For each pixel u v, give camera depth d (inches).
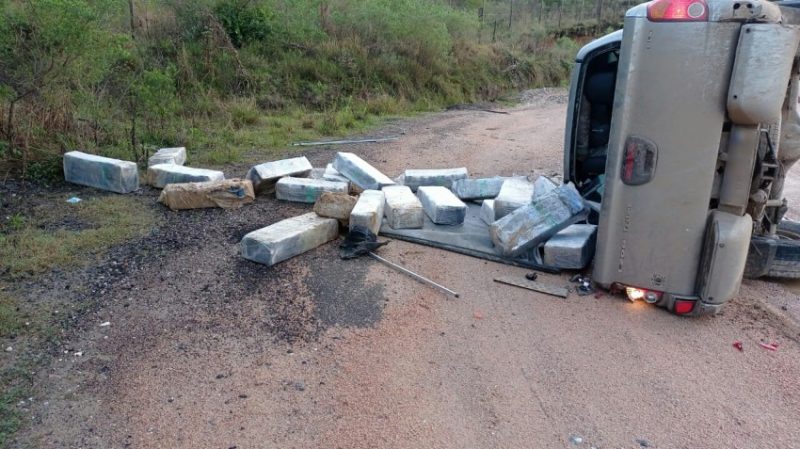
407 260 206.2
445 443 122.0
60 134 299.1
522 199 230.2
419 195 255.8
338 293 180.5
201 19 530.0
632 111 162.6
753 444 125.0
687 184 162.1
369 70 620.7
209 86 479.2
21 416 123.2
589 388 141.5
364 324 164.7
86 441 118.0
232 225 230.2
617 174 169.3
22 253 192.2
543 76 908.0
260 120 452.1
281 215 243.3
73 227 220.4
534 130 527.8
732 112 153.5
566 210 200.7
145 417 125.0
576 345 159.0
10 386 131.7
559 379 144.3
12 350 143.9
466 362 149.7
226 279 185.3
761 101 148.5
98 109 349.4
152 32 513.0
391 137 450.6
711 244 163.3
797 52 174.9
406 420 128.0
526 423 128.9
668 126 159.3
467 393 137.9
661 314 176.1
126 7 502.6
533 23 1151.0
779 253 203.5
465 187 266.1
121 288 177.2
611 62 228.2
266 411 128.5
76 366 140.0
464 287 189.2
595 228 209.5
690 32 151.5
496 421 129.1
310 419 126.8
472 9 1044.5
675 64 154.6
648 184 165.6
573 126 231.9
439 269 201.0
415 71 674.2
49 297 169.0
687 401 138.1
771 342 164.6
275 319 164.6
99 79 368.2
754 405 137.6
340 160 276.1
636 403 136.8
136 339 151.9
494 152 418.0
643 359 153.6
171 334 154.9
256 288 180.7
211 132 395.5
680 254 168.1
